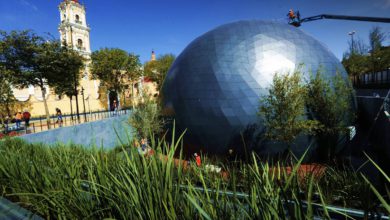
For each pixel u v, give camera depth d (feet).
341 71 46.93
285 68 43.01
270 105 36.19
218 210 5.71
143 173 7.04
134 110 50.26
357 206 9.84
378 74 110.93
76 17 179.73
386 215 6.73
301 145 39.27
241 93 41.93
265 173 6.43
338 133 39.27
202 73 45.52
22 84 74.08
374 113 49.06
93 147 10.60
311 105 36.86
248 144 41.16
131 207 5.97
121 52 129.08
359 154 35.35
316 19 71.67
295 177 6.08
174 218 5.45
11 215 8.39
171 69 54.54
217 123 42.75
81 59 86.12
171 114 48.65
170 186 6.08
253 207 5.34
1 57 66.69
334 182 12.71
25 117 63.82
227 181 9.23
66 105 134.41
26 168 10.79
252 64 43.50
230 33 49.16
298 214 4.82
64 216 7.23
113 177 6.89
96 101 154.71
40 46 70.59
